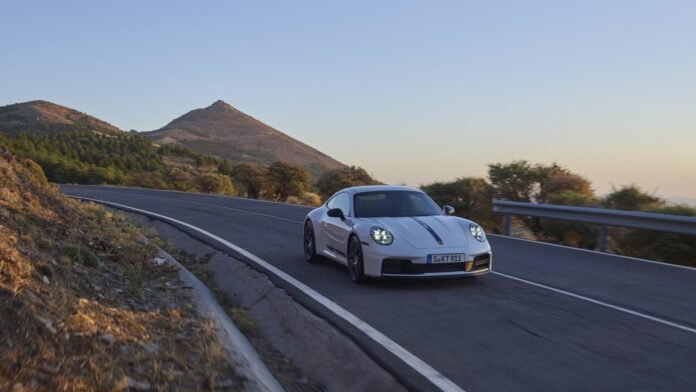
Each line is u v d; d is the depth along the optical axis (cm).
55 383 342
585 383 445
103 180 4828
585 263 980
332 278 835
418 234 769
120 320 495
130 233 1052
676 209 1266
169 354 442
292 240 1227
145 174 4634
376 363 487
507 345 534
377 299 706
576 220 1249
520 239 1309
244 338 594
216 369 441
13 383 327
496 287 780
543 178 1748
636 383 445
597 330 582
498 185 1794
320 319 609
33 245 603
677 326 597
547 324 603
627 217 1127
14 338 371
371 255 760
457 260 755
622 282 821
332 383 484
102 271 677
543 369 474
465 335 564
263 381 451
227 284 864
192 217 1680
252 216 1767
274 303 708
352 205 875
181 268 858
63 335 405
